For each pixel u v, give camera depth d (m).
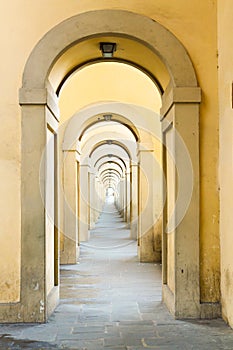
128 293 6.32
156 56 5.18
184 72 4.96
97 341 4.14
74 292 6.39
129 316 5.00
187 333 4.34
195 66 5.01
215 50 5.03
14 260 4.82
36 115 4.86
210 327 4.53
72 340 4.17
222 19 4.85
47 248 5.04
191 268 4.87
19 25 4.96
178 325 4.61
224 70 4.76
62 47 4.92
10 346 4.02
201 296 4.89
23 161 4.86
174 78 4.95
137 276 7.76
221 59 4.88
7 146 4.89
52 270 5.50
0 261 4.81
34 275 4.78
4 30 4.96
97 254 10.84
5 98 4.91
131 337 4.25
